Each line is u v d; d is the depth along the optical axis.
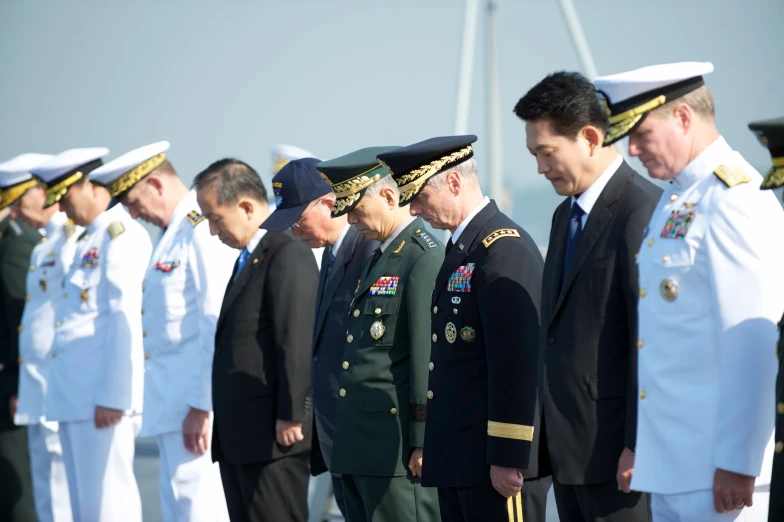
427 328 10.52
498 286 9.31
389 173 10.95
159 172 13.95
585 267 8.80
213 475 13.50
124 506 14.88
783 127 7.31
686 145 8.27
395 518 10.59
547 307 9.11
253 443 12.19
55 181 15.08
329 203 11.88
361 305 11.04
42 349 16.83
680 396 8.00
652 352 8.20
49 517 16.91
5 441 17.58
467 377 9.62
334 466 10.85
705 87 8.41
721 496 7.70
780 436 7.32
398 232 11.05
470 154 10.07
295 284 12.25
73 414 14.88
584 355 8.73
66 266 16.78
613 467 8.61
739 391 7.59
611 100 8.34
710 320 7.91
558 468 8.78
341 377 11.01
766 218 7.86
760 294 7.66
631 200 8.78
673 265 8.10
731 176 7.98
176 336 13.47
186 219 13.77
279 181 12.01
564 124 8.82
